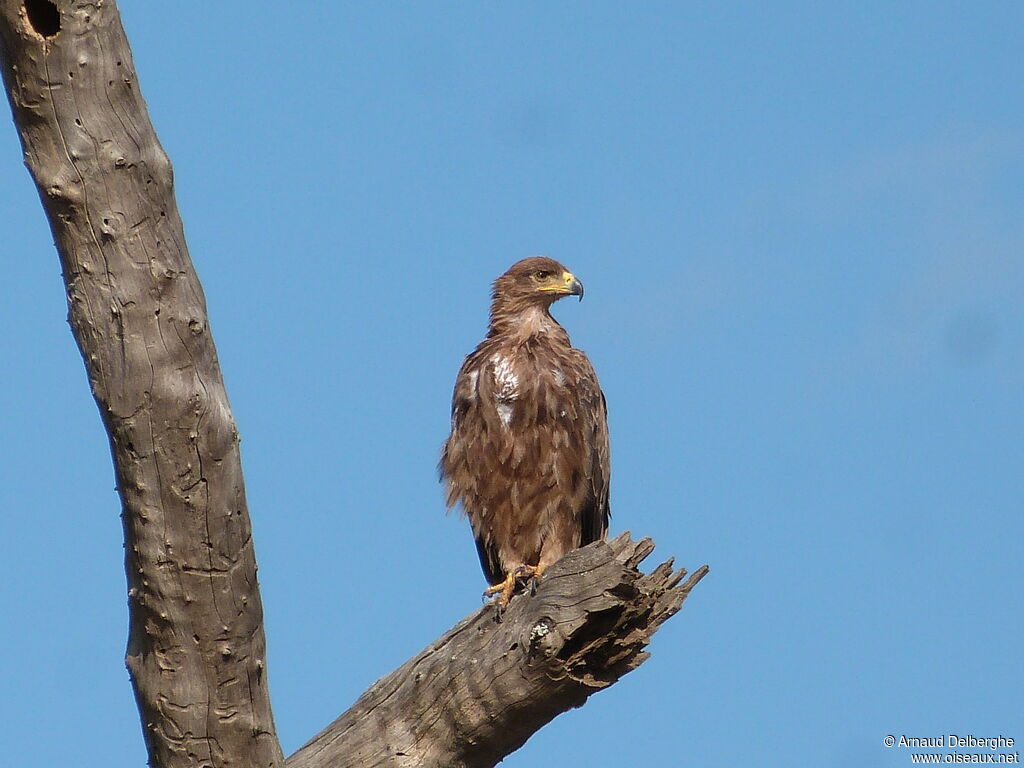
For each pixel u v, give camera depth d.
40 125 10.20
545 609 11.36
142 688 11.38
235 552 10.94
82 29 10.12
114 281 10.38
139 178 10.37
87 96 10.20
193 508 10.68
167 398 10.45
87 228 10.31
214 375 10.75
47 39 10.05
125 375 10.45
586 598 11.14
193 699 11.26
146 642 11.23
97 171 10.25
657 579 11.21
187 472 10.60
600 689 11.66
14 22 9.91
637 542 11.17
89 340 10.51
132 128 10.37
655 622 11.34
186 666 11.17
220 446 10.66
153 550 10.79
